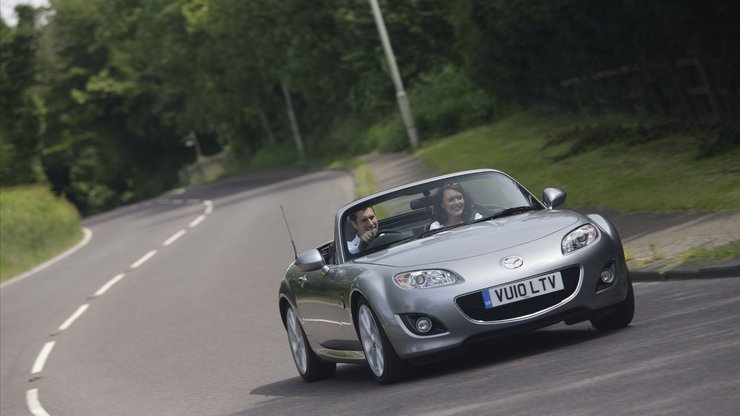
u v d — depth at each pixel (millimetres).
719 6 52656
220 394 33031
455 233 27594
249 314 49562
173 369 39812
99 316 60500
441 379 25641
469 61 112250
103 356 46625
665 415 17922
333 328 29141
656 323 26719
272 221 96250
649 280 34625
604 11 68625
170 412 31812
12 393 41906
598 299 25516
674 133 66688
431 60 179750
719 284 30641
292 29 196625
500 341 29312
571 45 84750
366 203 29469
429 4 178625
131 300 64625
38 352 51719
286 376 34094
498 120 134750
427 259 26047
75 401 37438
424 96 162500
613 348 24531
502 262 25297
